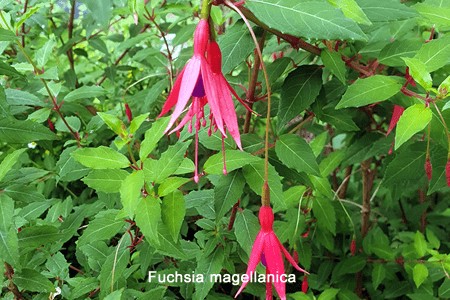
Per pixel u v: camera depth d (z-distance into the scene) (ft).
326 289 1.22
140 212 0.70
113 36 1.71
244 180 0.80
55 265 0.97
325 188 1.12
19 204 1.12
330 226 1.15
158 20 1.48
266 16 0.59
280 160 0.83
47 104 1.13
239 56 0.75
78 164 1.06
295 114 0.80
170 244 0.81
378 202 1.94
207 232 0.96
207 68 0.53
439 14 0.74
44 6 1.63
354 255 1.30
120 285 0.88
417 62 0.65
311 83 0.81
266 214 0.60
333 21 0.57
